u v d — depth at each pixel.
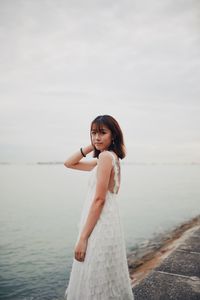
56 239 12.70
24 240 12.50
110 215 2.17
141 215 18.62
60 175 105.12
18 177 88.69
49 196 32.16
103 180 2.09
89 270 2.10
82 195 33.75
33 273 8.24
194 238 5.41
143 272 5.92
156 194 33.97
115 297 2.14
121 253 2.23
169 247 8.09
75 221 17.27
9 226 15.79
